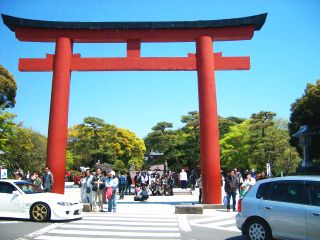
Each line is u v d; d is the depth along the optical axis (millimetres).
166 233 10688
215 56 19297
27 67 19312
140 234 10484
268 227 8594
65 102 18875
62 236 9961
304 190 8305
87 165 60406
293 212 8203
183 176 33281
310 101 34750
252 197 9078
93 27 19375
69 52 19406
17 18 19234
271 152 45688
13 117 30594
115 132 60656
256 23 19047
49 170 16906
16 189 12984
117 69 19156
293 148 45562
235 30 19328
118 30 19516
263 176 19281
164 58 19203
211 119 18453
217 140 18453
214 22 19203
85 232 10680
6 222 12250
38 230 10781
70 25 19391
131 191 32562
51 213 12359
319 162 34594
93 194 16641
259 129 47594
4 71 37062
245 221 9016
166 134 58344
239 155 54188
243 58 19156
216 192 18031
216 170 18172
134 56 19266
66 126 18828
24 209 12500
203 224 12586
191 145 56656
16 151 40031
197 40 19406
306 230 7965
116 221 13148
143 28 19359
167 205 19703
